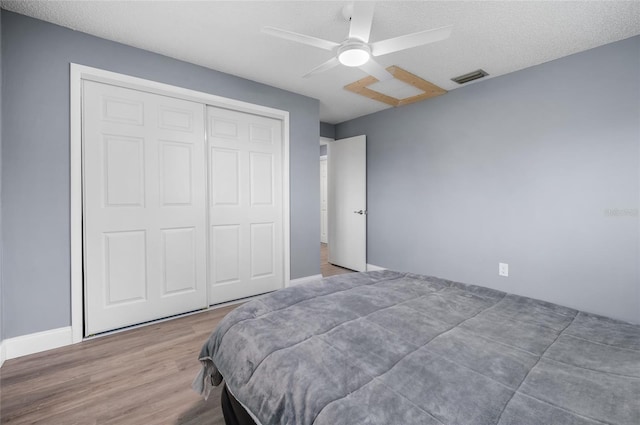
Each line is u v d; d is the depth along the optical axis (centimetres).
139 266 238
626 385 75
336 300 139
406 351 93
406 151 365
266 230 316
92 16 192
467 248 309
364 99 347
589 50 229
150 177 242
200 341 214
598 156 226
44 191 197
